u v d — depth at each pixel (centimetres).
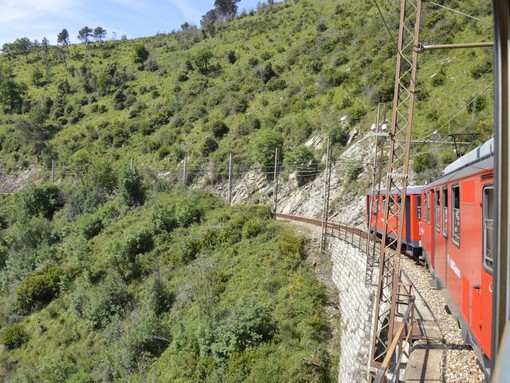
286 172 4800
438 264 1354
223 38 9300
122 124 7106
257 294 2591
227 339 2152
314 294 2520
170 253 3381
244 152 5441
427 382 887
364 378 1717
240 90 6681
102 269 3472
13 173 6962
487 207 718
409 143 1199
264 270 2798
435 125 3644
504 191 240
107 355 2616
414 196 2142
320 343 2227
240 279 2784
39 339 3158
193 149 5875
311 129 4997
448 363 959
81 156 6444
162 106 7244
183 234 3562
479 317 768
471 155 1023
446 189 1191
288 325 2267
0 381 3009
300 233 3136
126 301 3059
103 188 5106
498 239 242
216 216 3616
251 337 2136
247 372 1992
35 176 6688
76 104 8256
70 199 5094
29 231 4444
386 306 1712
